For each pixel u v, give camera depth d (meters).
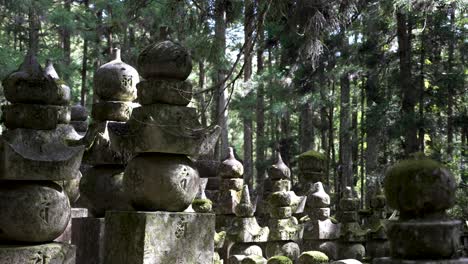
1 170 5.85
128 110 8.77
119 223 7.06
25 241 5.85
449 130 23.59
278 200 12.09
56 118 6.34
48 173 5.88
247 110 27.59
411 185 4.26
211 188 17.55
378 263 4.33
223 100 21.23
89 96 33.84
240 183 13.80
